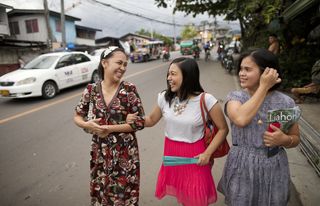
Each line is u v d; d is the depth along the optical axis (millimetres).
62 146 4582
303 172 3127
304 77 7070
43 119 6281
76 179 3449
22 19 24922
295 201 2693
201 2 15703
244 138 1749
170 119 2057
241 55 1688
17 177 3582
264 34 10211
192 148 2037
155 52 26203
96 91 2082
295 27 8383
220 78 11039
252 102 1543
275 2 7609
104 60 2012
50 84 8664
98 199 2234
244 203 1770
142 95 8305
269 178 1709
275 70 1530
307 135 3699
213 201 2158
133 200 2227
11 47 19016
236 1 9328
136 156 2191
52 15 25141
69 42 28250
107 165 2105
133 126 2051
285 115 1581
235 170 1805
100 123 2049
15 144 4785
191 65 1937
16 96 7992
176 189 2160
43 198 3066
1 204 2986
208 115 1982
